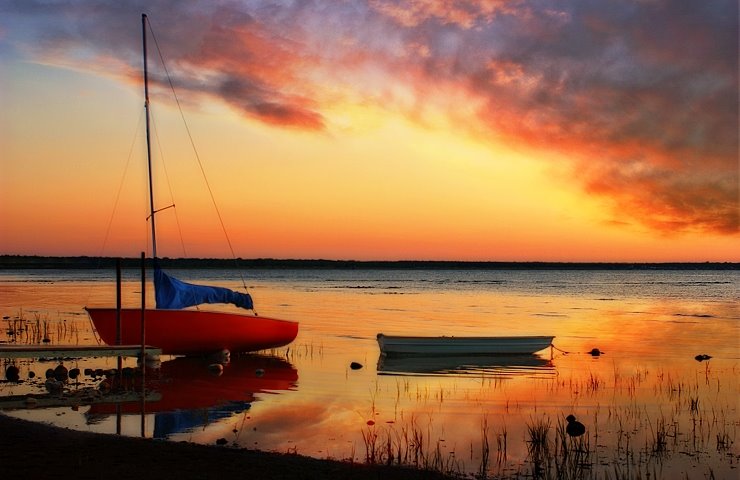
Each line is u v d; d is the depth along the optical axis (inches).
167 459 376.5
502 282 4697.3
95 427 509.4
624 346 1101.1
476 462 441.4
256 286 3582.7
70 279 4594.0
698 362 920.3
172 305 834.2
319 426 533.3
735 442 497.7
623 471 429.4
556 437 478.3
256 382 723.4
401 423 549.3
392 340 921.5
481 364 888.3
